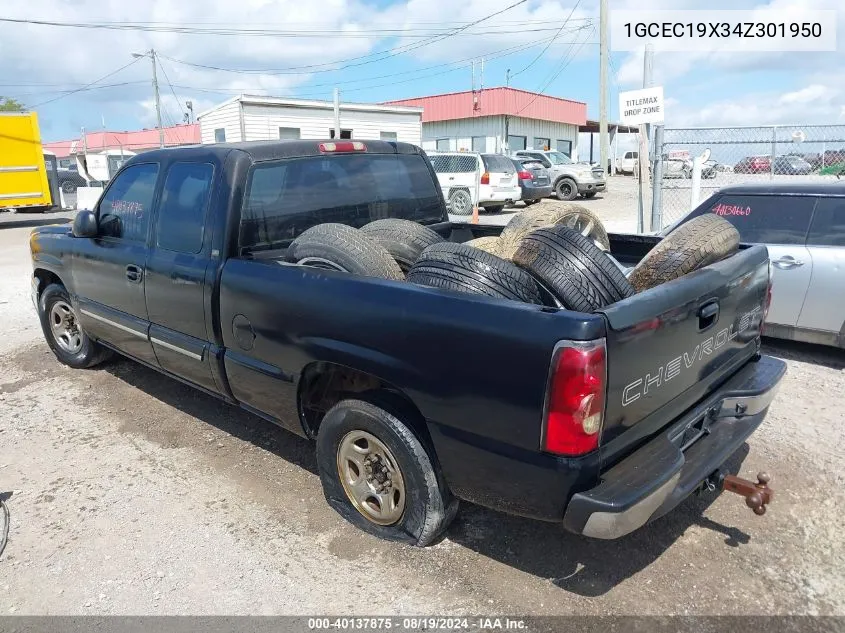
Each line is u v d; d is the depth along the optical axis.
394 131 27.78
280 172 3.90
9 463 4.13
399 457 2.98
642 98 9.35
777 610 2.74
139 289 4.27
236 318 3.54
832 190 5.58
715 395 3.17
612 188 27.69
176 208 3.99
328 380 3.46
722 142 10.22
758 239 5.85
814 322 5.59
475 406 2.58
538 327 2.38
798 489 3.65
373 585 2.94
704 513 3.44
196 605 2.84
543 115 37.06
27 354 6.27
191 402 4.99
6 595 2.94
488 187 18.27
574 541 3.21
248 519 3.46
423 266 2.93
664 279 3.11
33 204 20.06
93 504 3.64
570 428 2.35
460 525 3.35
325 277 3.09
